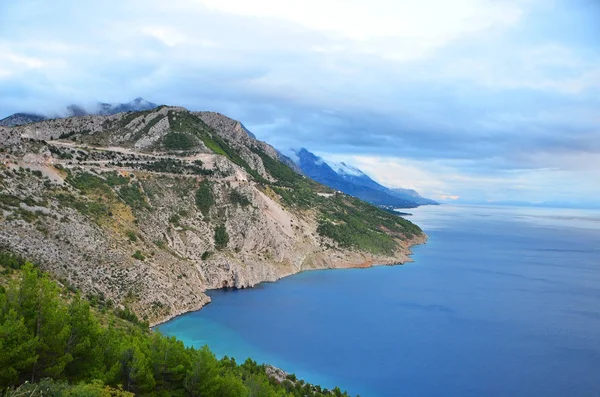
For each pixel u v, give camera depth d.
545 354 96.69
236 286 139.50
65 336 43.81
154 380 48.75
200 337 97.25
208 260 138.38
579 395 78.75
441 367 88.25
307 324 110.31
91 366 45.78
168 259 123.56
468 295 147.50
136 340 54.59
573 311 131.12
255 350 92.69
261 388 56.31
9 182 105.19
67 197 115.75
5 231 88.06
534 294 152.88
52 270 86.62
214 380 51.09
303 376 82.62
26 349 40.78
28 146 126.62
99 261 100.06
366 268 187.00
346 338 101.81
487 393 78.38
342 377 82.75
